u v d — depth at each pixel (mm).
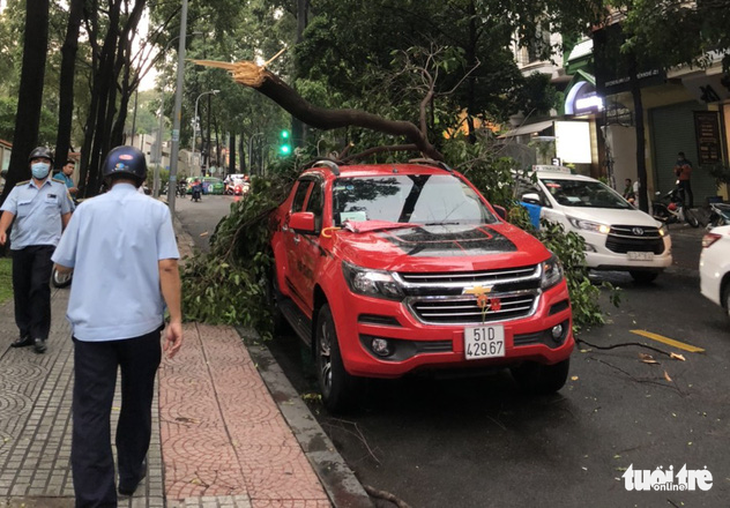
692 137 18984
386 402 4758
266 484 3271
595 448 3895
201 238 16625
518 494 3338
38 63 10703
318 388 5141
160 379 4867
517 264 4125
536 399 4781
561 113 25281
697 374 5301
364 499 3238
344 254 4414
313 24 17438
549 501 3256
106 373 2805
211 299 6609
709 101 16406
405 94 8344
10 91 36781
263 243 7316
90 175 19297
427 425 4309
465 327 3891
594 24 15000
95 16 20672
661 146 20156
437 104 8281
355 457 3822
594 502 3234
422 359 3879
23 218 5426
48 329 5535
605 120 20406
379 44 16125
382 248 4293
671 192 17531
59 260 2850
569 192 10617
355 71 16922
